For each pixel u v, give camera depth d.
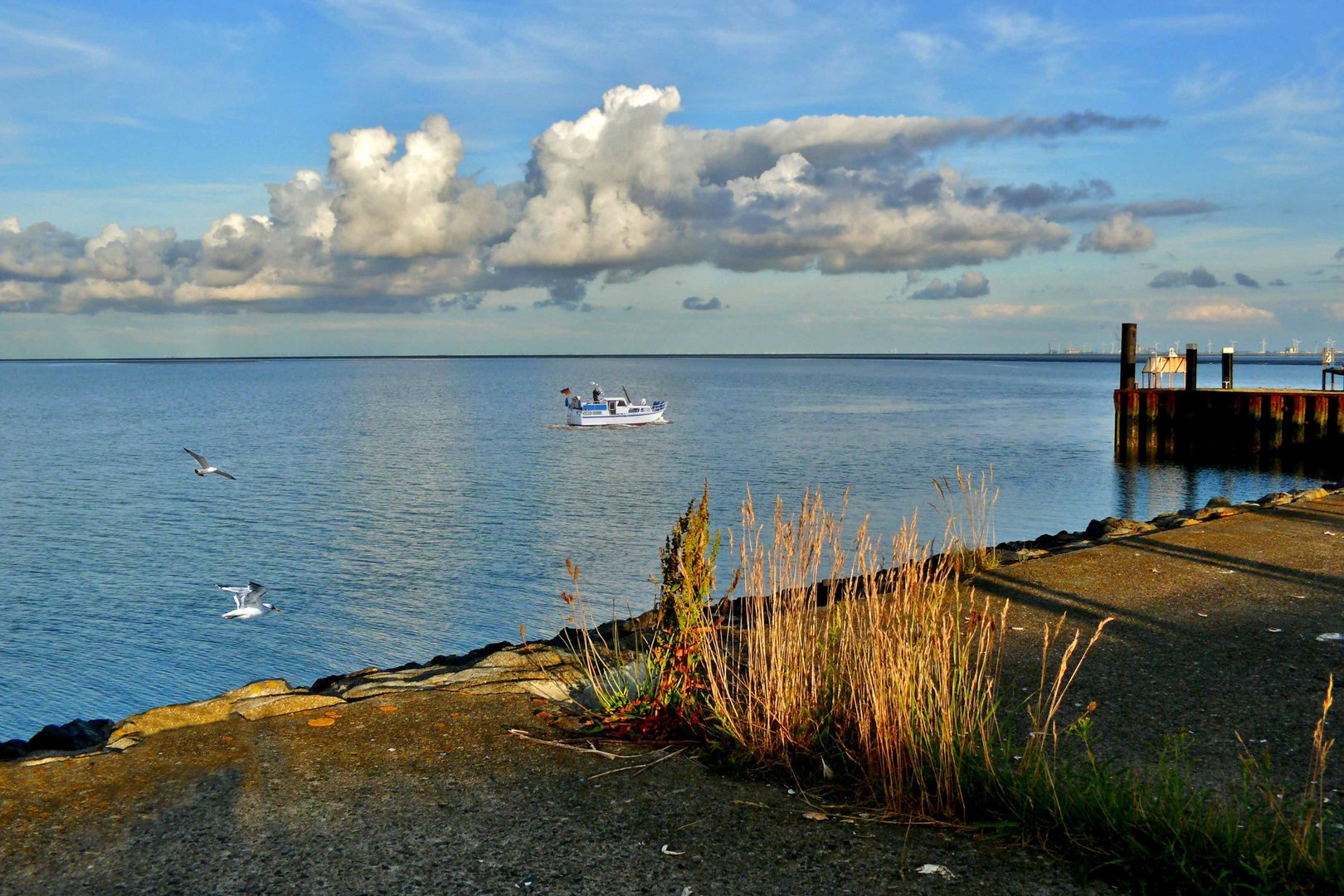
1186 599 7.54
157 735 4.85
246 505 34.75
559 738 4.83
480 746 4.69
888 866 3.45
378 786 4.20
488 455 52.56
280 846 3.62
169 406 110.94
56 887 3.31
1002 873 3.39
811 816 3.88
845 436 60.91
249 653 18.03
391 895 3.26
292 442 61.47
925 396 119.75
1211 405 38.72
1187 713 5.00
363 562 24.66
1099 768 3.83
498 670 5.97
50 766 4.41
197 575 23.89
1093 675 5.67
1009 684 5.52
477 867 3.46
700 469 44.38
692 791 4.16
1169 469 38.00
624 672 5.54
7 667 17.55
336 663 17.48
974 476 38.16
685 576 5.10
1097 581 8.22
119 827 3.77
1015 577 8.38
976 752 4.13
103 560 25.66
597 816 3.89
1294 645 6.25
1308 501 13.03
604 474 43.09
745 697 4.92
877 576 5.39
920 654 4.43
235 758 4.53
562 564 24.14
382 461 49.47
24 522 31.72
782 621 5.06
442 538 27.84
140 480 43.09
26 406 111.88
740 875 3.39
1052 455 46.41
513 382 199.00
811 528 5.16
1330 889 3.11
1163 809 3.51
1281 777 4.17
